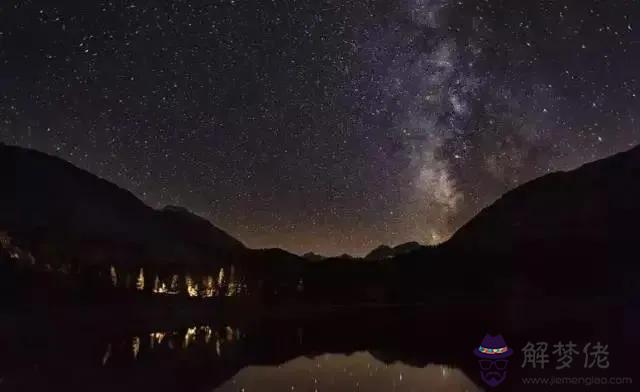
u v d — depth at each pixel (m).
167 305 63.38
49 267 67.31
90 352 29.91
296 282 95.94
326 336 38.22
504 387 18.97
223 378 21.67
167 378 21.62
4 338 37.84
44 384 20.38
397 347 30.62
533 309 56.12
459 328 39.75
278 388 19.55
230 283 87.94
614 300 63.09
